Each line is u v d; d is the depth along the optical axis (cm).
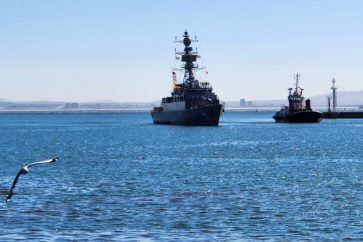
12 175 13625
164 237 7338
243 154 19775
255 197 10119
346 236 7344
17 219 8331
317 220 8219
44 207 9225
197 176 13200
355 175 13250
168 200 9844
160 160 17512
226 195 10350
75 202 9669
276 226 7875
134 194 10525
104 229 7744
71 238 7300
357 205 9294
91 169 14900
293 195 10325
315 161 17038
